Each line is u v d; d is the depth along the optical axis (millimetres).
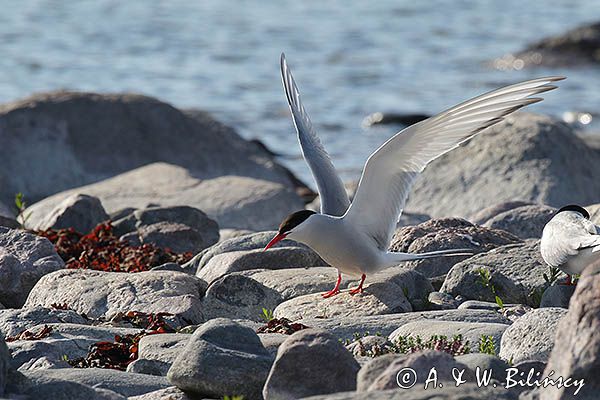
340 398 6820
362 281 11102
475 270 11719
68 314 10711
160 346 9164
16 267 12641
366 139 30938
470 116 10016
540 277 11445
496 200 19234
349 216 10797
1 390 7848
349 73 39500
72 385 7879
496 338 9188
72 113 24094
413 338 9266
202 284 12000
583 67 42094
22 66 38906
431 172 20250
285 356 7766
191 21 48656
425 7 54656
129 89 36188
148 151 24094
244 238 13930
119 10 50906
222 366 8055
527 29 50406
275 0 55094
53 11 50188
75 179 23344
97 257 14484
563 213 11047
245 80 37812
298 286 11633
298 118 12453
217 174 24203
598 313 6996
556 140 20109
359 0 55625
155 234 15484
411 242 12992
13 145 23297
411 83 38594
